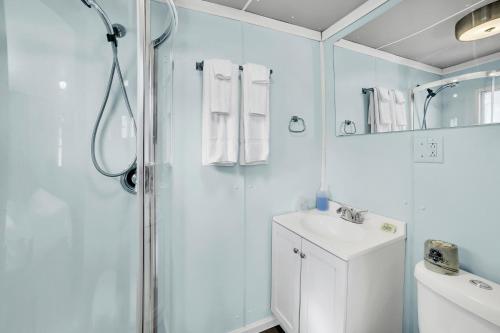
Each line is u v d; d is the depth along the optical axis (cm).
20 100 94
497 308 67
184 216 126
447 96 97
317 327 110
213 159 124
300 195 162
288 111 155
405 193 115
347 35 144
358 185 142
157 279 101
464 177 93
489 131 85
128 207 113
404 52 113
